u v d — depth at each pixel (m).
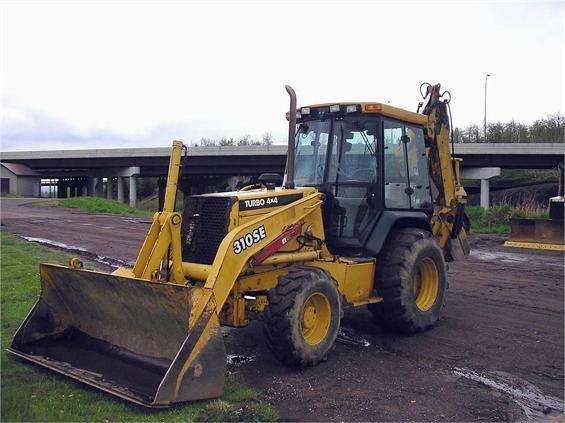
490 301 9.06
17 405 4.49
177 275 5.59
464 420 4.66
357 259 6.65
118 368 5.21
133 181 50.44
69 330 6.00
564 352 6.50
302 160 7.30
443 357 6.25
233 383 5.18
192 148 41.44
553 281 10.88
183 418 4.41
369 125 7.04
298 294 5.51
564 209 16.41
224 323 5.67
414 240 7.01
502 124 52.06
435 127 8.11
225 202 5.71
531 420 4.72
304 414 4.69
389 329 7.21
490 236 19.36
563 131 49.62
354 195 7.00
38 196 58.28
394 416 4.69
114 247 14.80
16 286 8.61
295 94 6.35
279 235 5.84
